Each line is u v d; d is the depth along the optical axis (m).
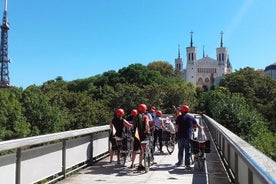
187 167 11.09
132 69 99.69
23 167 7.29
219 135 15.00
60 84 92.00
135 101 63.69
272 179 3.67
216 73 198.88
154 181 9.22
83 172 10.48
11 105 44.22
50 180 8.74
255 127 32.91
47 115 47.34
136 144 10.85
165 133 15.17
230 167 9.69
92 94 80.69
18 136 41.97
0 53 141.00
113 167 11.40
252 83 81.50
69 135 9.09
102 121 49.56
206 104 55.81
